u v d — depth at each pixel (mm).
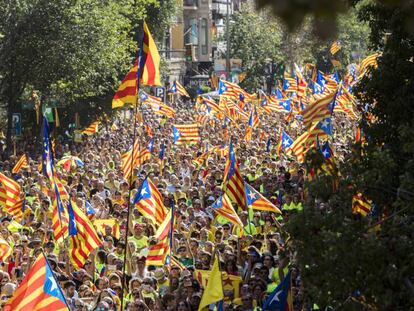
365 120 26469
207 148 73438
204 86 192625
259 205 41500
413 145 22516
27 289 26375
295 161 59344
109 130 111375
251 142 77500
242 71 188000
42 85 93250
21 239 38625
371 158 24047
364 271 20719
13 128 98750
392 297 20422
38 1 89688
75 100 108875
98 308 30094
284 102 91812
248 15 189250
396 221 21734
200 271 33406
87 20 91875
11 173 66750
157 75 35219
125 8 107438
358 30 169750
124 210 44250
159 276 35250
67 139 111750
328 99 46062
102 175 60469
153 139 77500
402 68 25656
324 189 22969
